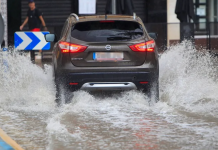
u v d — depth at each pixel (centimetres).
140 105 1767
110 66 1764
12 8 4297
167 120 1524
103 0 4684
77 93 1823
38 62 3453
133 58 1772
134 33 1798
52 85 2031
